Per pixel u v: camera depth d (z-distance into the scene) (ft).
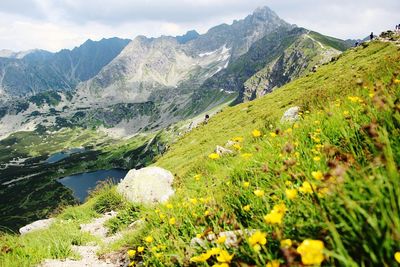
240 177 17.87
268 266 6.87
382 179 7.01
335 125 15.98
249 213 13.00
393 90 13.91
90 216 59.26
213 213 14.42
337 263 6.78
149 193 62.18
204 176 24.36
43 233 45.73
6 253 27.66
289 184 11.28
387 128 10.71
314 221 8.39
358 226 6.75
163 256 14.26
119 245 29.09
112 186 75.31
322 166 11.34
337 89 35.50
